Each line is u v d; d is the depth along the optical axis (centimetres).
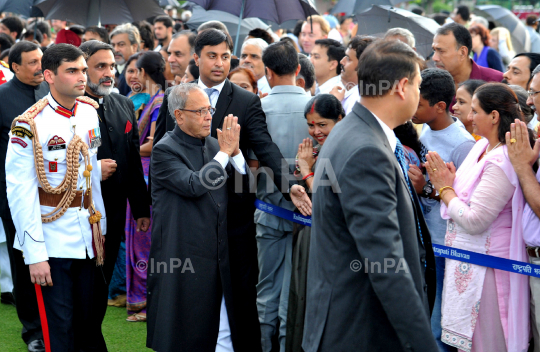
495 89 290
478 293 292
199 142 329
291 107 358
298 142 354
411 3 2383
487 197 282
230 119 322
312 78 425
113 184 376
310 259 250
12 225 376
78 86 325
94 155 347
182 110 319
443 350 324
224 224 326
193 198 316
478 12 1039
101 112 373
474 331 294
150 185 380
